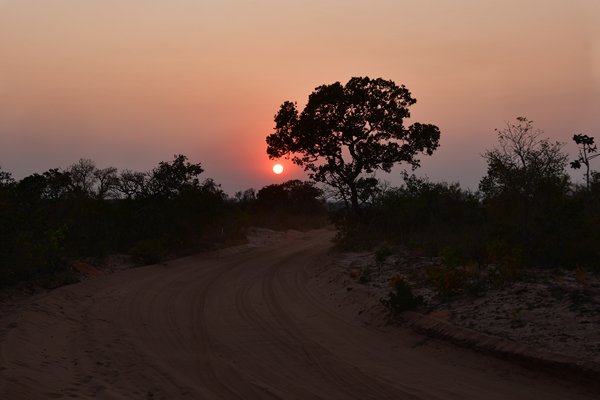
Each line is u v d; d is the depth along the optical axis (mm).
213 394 7711
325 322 12945
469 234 20828
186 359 9680
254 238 40000
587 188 19328
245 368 9109
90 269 19859
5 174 18891
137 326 12438
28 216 17125
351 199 34812
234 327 12523
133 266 22875
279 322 13008
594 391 7266
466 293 12711
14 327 10797
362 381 8242
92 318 13000
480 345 9375
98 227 24109
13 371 7918
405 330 11453
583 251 13844
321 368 9008
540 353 8305
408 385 7977
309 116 33969
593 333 8758
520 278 12969
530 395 7367
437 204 28141
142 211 30016
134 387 7984
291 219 60938
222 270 23406
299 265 24812
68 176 27344
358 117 33938
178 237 30031
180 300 16141
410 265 18250
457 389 7734
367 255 24078
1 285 15102
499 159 19953
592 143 19562
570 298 10680
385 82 34000
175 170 36938
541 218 14891
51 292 14984
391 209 30656
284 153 36406
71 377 8297
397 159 35156
